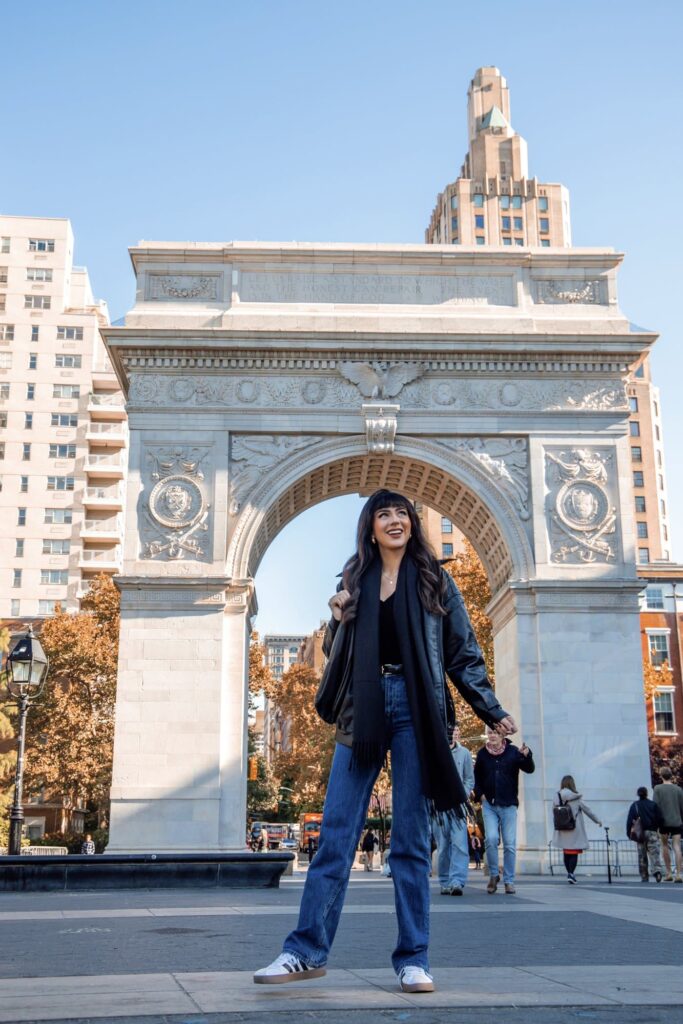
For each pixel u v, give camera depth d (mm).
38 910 13672
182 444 34906
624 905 14750
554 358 35938
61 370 91125
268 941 8953
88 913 12961
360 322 36031
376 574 6199
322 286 36781
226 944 8648
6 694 60906
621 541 34875
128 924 11023
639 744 33125
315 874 6055
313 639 152000
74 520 87562
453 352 35750
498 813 19656
